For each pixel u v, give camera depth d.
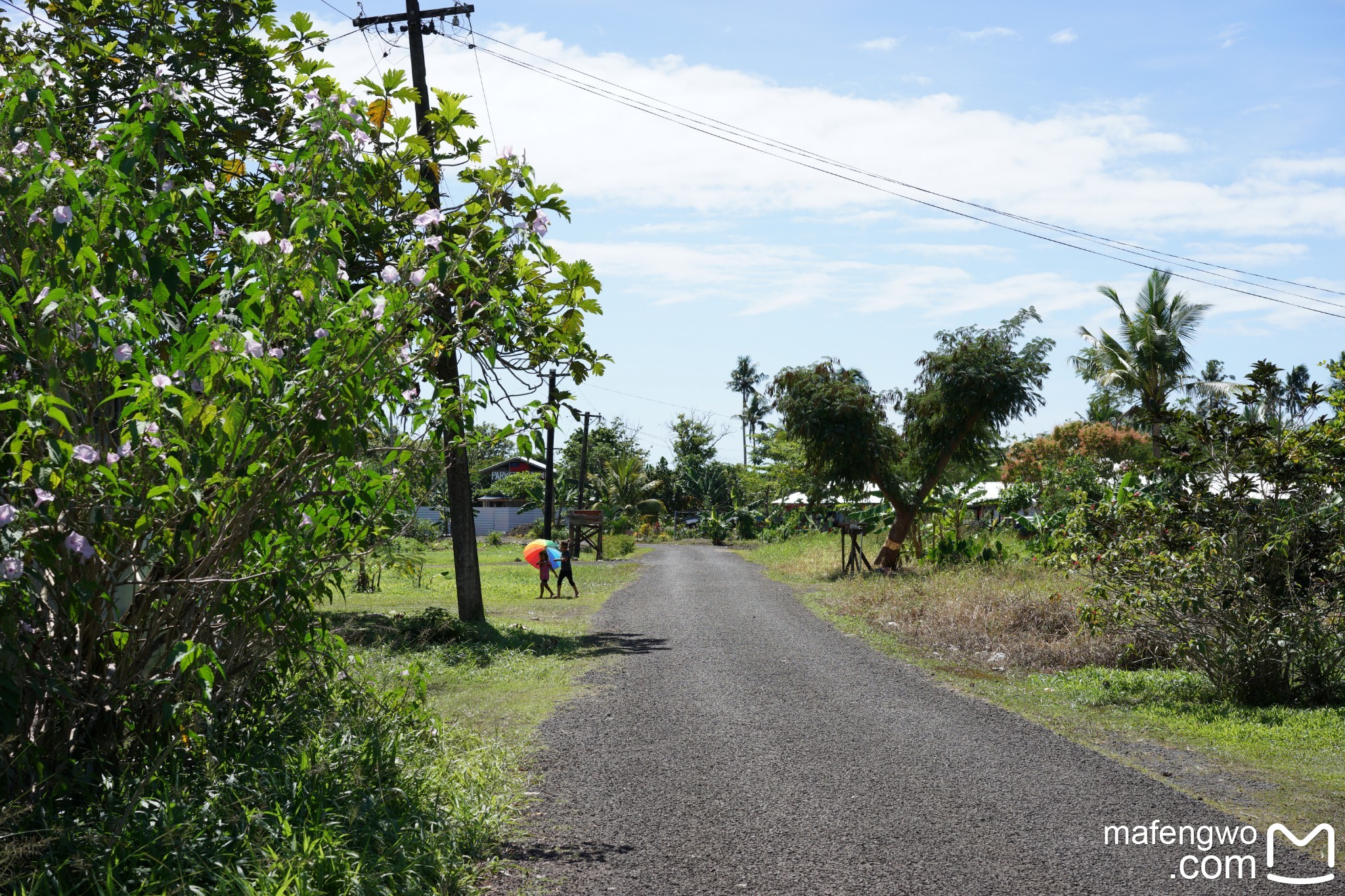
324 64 7.42
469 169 7.45
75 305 3.78
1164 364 37.81
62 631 4.38
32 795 4.00
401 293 4.63
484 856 4.86
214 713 4.89
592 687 9.82
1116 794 6.11
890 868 4.80
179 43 7.98
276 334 4.50
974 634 13.36
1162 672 10.68
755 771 6.63
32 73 4.41
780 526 53.56
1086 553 10.21
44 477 3.68
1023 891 4.53
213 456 4.08
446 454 5.55
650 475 81.44
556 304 6.14
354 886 3.95
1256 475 9.41
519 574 27.23
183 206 4.68
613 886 4.54
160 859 3.86
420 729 6.55
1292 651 8.86
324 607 16.58
